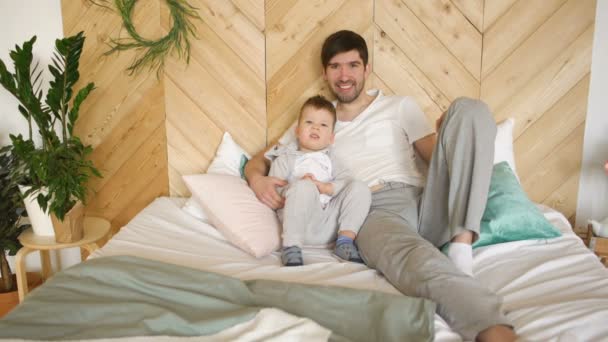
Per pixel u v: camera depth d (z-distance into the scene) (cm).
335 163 180
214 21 207
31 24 210
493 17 195
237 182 180
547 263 137
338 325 106
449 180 152
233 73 212
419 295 120
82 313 105
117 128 220
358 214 160
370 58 204
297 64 208
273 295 116
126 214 228
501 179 166
